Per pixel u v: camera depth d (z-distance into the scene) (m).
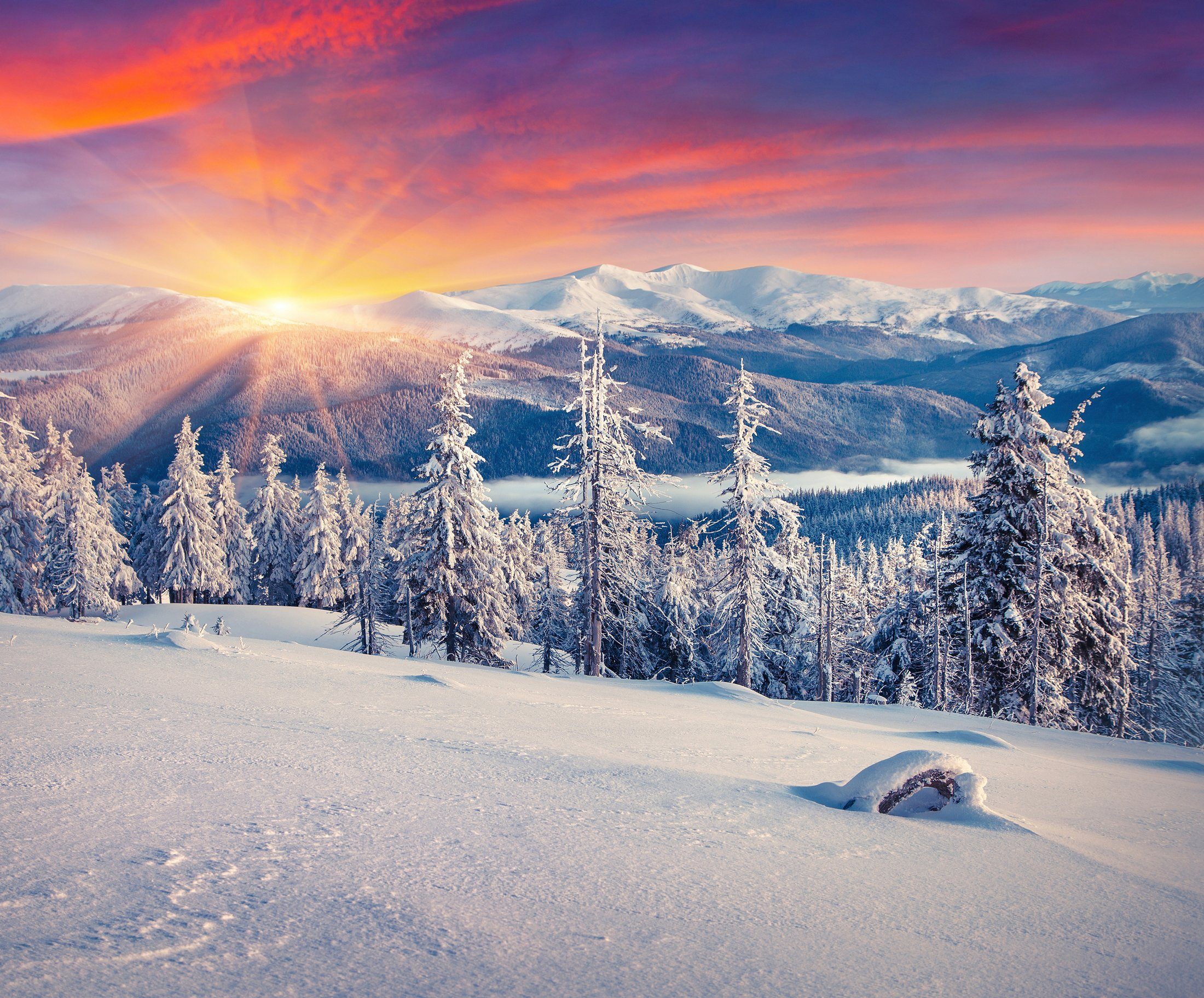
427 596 34.53
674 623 49.91
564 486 31.56
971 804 5.94
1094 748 15.80
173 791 4.68
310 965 2.47
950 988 2.73
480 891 3.35
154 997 2.12
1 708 7.18
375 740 7.06
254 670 12.27
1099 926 3.63
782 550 46.72
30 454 47.16
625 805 5.31
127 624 19.14
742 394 34.06
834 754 9.88
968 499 30.89
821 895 3.73
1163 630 59.12
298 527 69.19
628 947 2.86
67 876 3.12
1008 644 28.55
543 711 11.48
